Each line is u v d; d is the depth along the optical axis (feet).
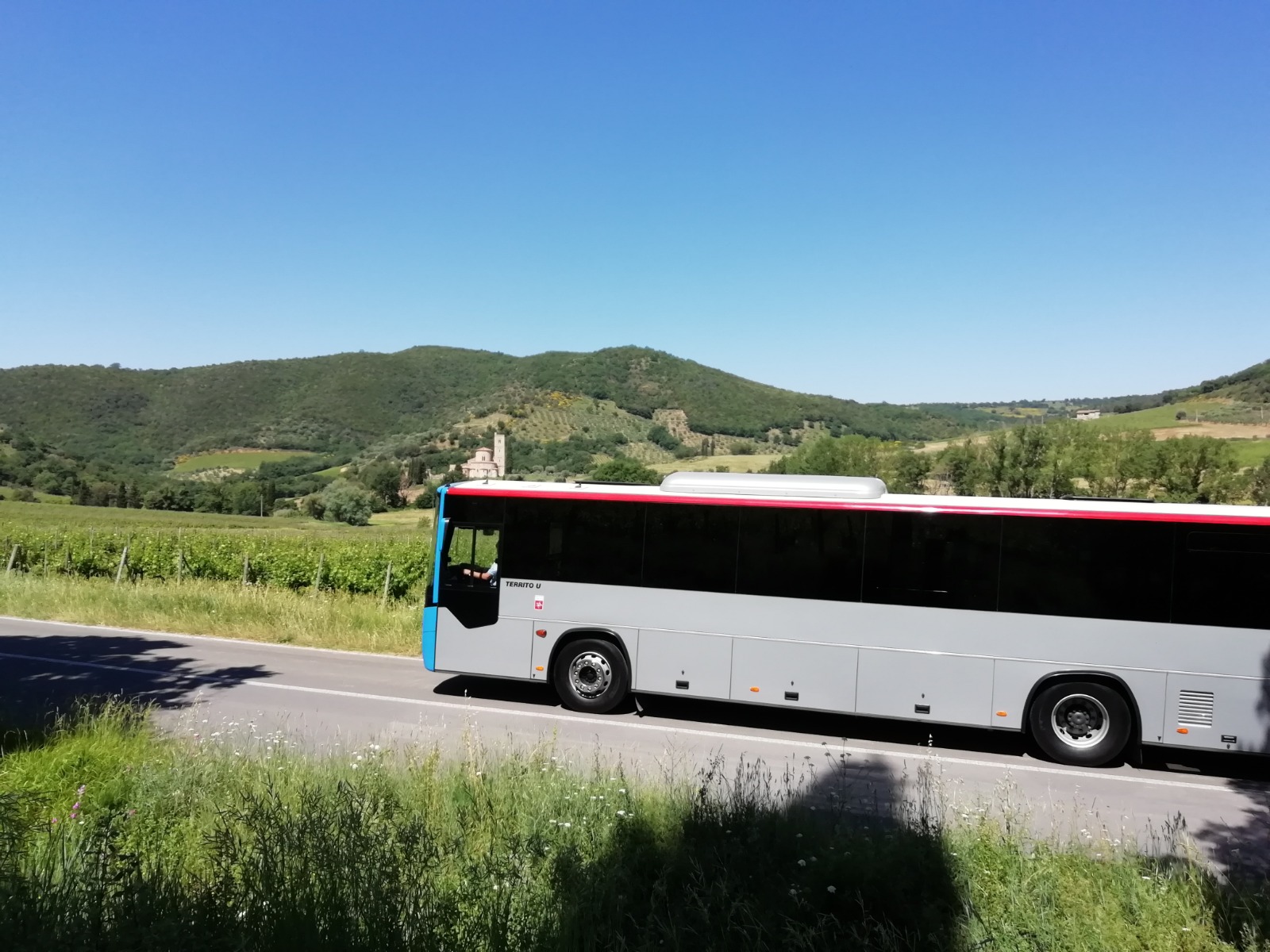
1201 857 20.83
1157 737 30.96
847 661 33.68
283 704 36.45
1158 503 32.71
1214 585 30.78
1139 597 31.30
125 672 42.52
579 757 28.02
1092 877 18.12
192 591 65.41
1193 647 30.78
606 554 36.73
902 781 27.76
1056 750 31.83
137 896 13.61
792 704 34.24
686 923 15.31
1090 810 26.22
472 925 14.02
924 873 17.35
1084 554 31.89
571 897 15.19
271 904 13.78
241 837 17.47
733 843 18.57
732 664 34.96
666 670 35.76
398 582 76.54
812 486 34.96
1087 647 31.60
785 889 16.60
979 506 32.91
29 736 25.77
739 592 35.01
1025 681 32.07
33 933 12.24
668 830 19.21
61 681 40.24
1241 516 30.71
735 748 31.94
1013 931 15.40
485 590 38.14
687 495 35.94
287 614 56.59
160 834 18.62
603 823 19.34
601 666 36.55
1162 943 15.55
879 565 33.60
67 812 19.42
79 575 86.79
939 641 32.86
